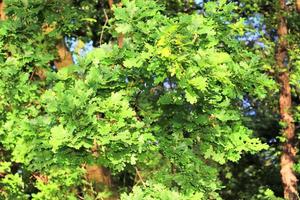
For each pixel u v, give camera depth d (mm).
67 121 5305
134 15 5879
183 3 11078
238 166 15805
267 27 12367
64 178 8555
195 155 7027
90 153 6266
